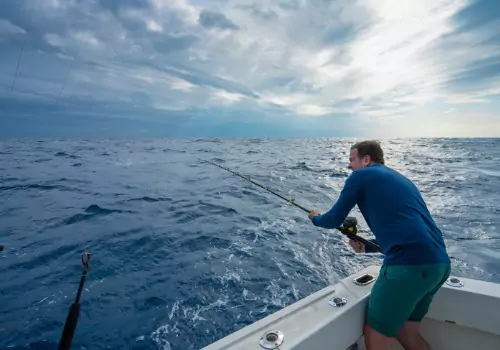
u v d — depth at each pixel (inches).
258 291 150.1
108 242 209.9
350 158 76.8
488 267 176.9
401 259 56.0
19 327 120.1
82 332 118.8
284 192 396.8
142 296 143.9
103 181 465.1
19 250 195.0
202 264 178.2
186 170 609.3
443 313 70.4
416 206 59.5
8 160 730.8
